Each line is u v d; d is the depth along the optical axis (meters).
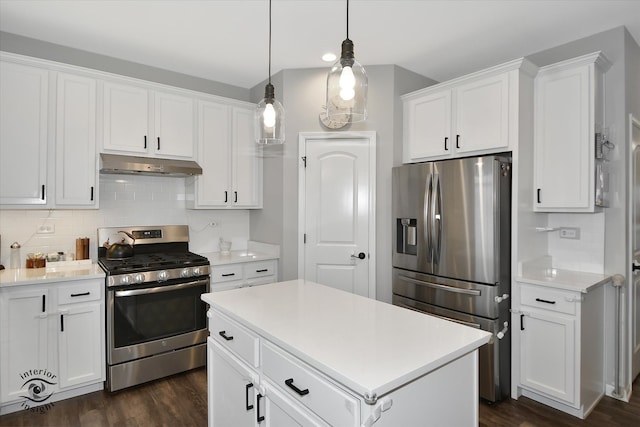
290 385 1.30
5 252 2.79
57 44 2.99
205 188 3.49
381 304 1.84
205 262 3.13
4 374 2.36
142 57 3.26
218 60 3.33
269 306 1.79
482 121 2.82
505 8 2.46
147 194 3.48
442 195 2.83
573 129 2.62
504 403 2.59
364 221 3.42
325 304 1.83
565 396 2.40
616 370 2.65
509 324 2.67
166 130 3.25
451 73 3.62
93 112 2.89
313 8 2.47
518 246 2.65
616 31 2.71
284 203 3.57
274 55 3.23
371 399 0.99
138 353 2.78
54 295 2.50
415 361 1.18
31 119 2.64
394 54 3.19
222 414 1.82
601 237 2.76
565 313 2.39
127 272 2.72
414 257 3.06
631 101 2.79
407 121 3.41
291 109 3.55
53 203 2.73
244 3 2.41
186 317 3.03
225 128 3.62
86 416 2.39
